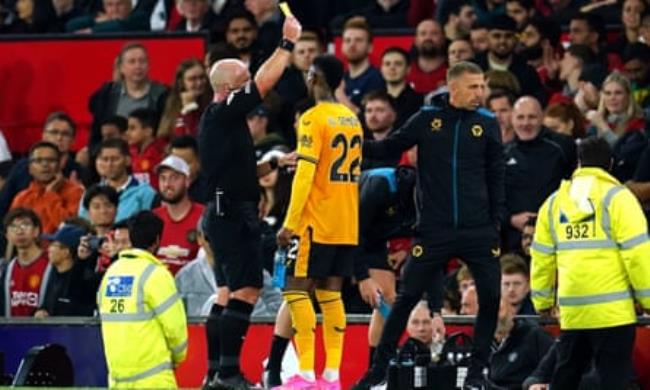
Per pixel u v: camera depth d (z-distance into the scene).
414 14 65.19
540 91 57.66
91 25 69.25
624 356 41.25
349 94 58.47
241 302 42.88
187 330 46.91
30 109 67.00
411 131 42.97
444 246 42.72
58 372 46.78
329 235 42.53
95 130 62.53
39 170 58.22
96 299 51.78
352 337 46.75
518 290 47.12
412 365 42.41
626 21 60.03
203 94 59.72
